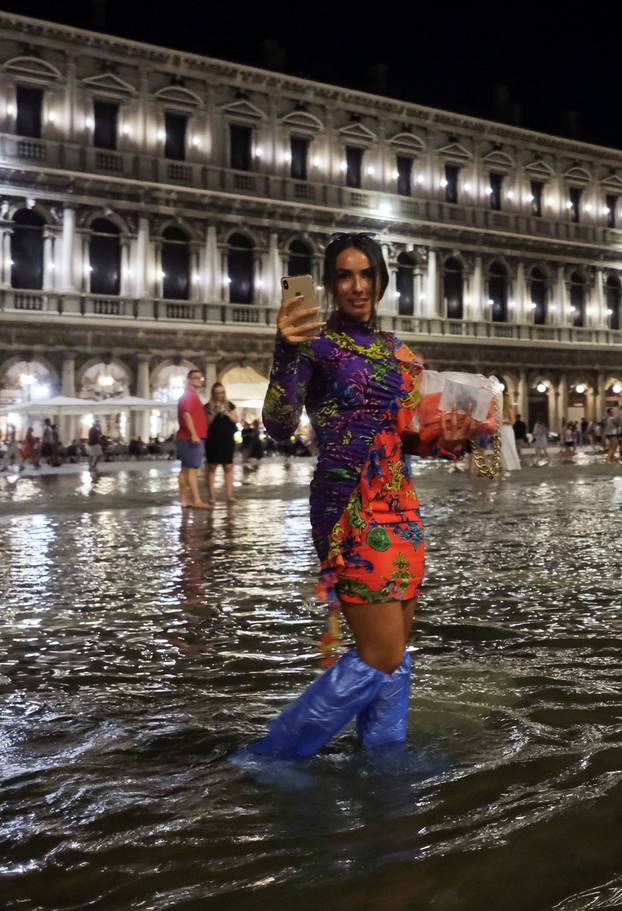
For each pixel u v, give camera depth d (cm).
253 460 3512
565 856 212
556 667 400
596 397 4875
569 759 279
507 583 621
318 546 290
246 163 3878
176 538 927
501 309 4606
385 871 207
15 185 3391
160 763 285
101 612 541
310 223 4006
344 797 251
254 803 249
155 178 3638
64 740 311
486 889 197
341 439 285
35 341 3453
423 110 4238
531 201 4638
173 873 209
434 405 292
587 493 1530
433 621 500
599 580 628
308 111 4000
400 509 289
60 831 234
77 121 3488
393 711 290
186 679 391
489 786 257
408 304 4322
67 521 1127
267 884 202
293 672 399
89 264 3556
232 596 589
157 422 3750
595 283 4881
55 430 3209
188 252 3775
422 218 4291
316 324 274
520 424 3406
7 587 632
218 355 3812
